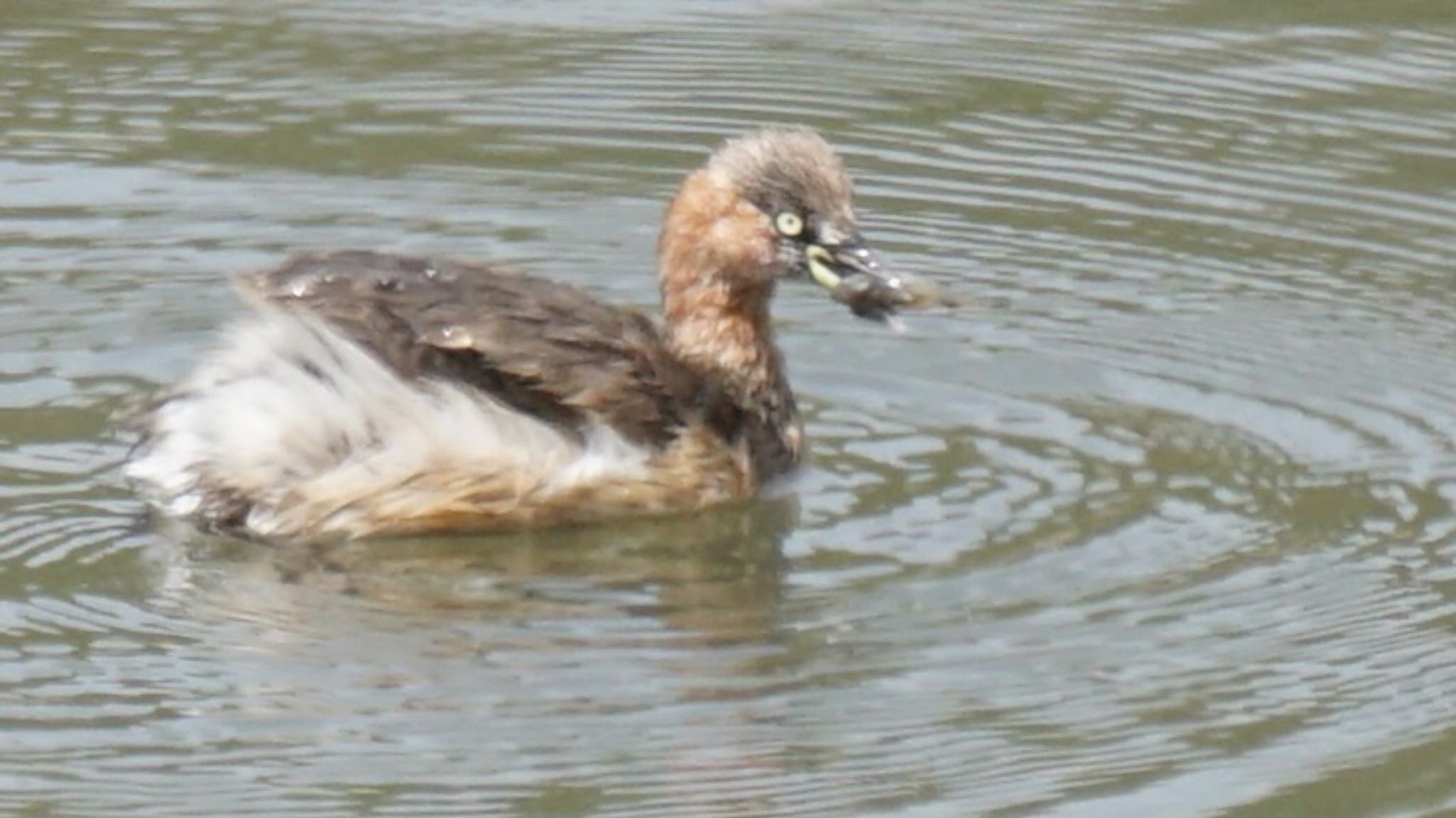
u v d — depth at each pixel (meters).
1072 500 13.69
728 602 12.72
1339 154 17.42
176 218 16.41
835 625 12.49
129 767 11.17
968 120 17.88
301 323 13.09
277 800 10.95
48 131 17.44
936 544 13.27
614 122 17.75
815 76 18.44
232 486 13.12
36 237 16.14
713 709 11.72
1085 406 14.71
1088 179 17.17
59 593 12.59
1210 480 13.88
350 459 13.12
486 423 13.24
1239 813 11.04
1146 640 12.36
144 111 17.73
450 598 12.69
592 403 13.42
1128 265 16.20
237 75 18.28
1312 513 13.53
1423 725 11.68
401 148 17.34
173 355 14.88
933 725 11.66
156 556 12.96
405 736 11.44
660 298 15.10
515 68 18.48
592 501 13.47
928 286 14.21
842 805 11.07
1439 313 15.66
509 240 16.31
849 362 15.20
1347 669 12.12
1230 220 16.69
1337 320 15.59
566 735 11.49
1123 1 19.64
